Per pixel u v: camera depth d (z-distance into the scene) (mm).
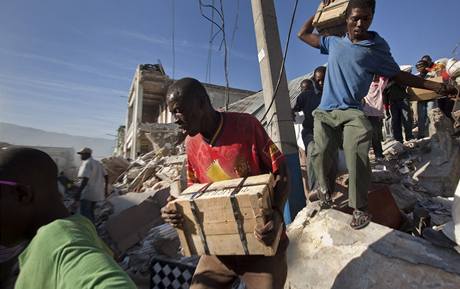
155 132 20656
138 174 11797
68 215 1078
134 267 4988
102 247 993
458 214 2268
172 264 3416
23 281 854
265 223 1687
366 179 2736
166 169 10680
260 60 4738
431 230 2455
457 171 5527
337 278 2510
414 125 8719
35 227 993
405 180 5512
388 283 2303
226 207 1752
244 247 1778
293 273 2723
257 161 1961
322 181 3121
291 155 4316
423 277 2234
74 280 767
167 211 1958
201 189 1972
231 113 1998
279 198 1850
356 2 2834
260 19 4715
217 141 1959
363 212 2773
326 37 3264
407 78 2922
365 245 2607
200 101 1822
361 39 2918
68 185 8461
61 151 15469
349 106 2854
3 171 949
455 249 2316
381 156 5902
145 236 5773
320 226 2973
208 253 1897
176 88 1797
